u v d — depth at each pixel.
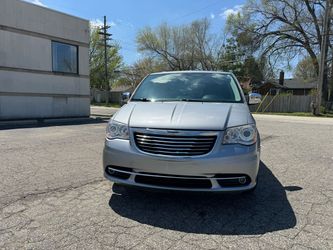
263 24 34.78
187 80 5.14
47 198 4.06
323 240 3.04
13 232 3.13
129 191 4.34
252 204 3.95
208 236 3.12
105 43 42.28
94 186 4.56
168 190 3.50
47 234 3.10
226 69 46.12
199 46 46.97
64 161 6.11
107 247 2.88
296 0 32.31
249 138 3.57
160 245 2.93
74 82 16.89
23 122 14.34
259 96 5.39
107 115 20.95
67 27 16.25
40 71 15.08
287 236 3.12
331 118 22.61
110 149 3.74
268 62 35.09
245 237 3.10
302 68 44.91
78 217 3.50
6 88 13.73
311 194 4.34
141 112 3.95
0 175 5.07
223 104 4.27
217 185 3.45
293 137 9.82
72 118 16.83
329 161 6.35
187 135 3.44
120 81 56.09
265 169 5.67
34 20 14.62
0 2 13.24
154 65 49.94
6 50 13.60
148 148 3.54
